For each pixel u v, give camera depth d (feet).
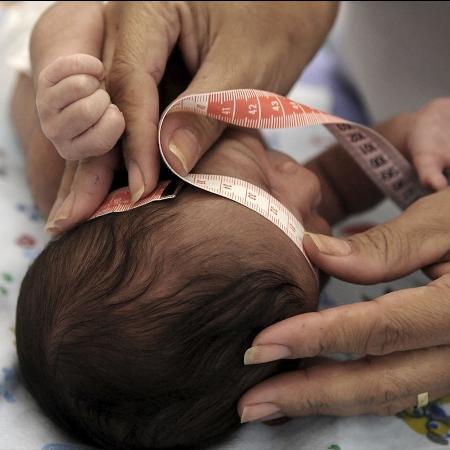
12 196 4.37
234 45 3.66
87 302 2.79
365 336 2.79
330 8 4.35
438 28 4.83
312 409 2.99
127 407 2.83
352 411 3.05
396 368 2.95
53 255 2.96
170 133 2.89
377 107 5.57
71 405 2.91
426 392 3.01
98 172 3.02
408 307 2.80
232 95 3.08
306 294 2.96
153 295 2.74
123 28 3.49
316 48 4.25
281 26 3.92
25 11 5.68
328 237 3.07
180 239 2.80
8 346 3.32
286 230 2.97
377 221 4.77
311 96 5.80
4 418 3.01
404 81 5.26
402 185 3.86
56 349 2.82
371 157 3.75
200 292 2.74
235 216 2.88
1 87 5.21
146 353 2.73
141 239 2.81
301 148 5.32
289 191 3.36
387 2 5.09
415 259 3.10
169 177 3.08
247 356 2.73
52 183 3.95
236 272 2.78
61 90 2.69
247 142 3.43
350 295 4.00
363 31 5.51
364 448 3.03
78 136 2.76
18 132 4.76
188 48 3.76
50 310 2.86
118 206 2.97
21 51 4.93
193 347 2.74
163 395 2.80
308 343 2.76
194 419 2.88
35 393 3.04
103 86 3.10
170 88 3.66
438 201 3.28
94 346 2.77
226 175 3.09
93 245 2.87
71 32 3.62
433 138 3.92
